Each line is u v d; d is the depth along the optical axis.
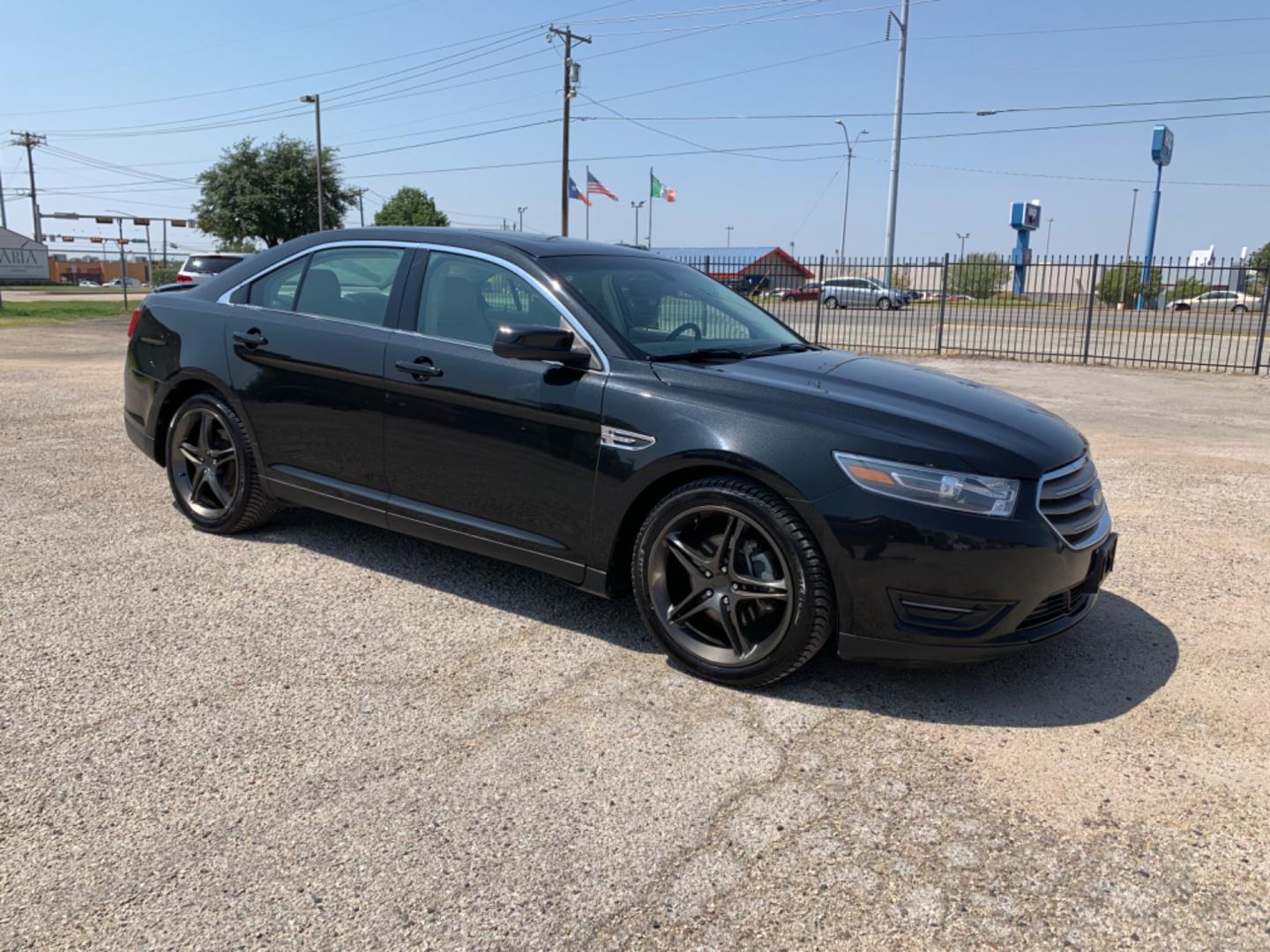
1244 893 2.37
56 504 5.45
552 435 3.65
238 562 4.59
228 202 49.12
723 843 2.54
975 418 3.35
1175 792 2.82
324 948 2.14
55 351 14.70
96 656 3.55
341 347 4.23
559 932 2.20
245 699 3.26
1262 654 3.80
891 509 3.07
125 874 2.36
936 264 18.62
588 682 3.45
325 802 2.68
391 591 4.27
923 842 2.56
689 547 3.48
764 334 4.37
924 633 3.12
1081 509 3.36
